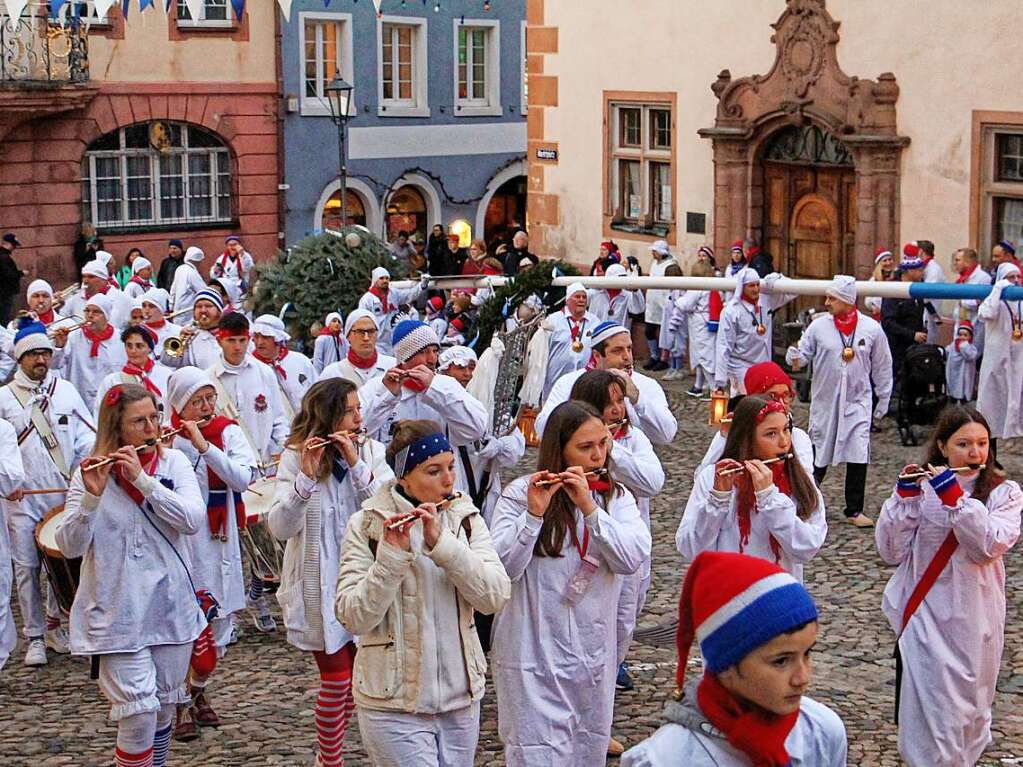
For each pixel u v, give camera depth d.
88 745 7.29
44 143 26.92
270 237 29.88
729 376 14.02
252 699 7.85
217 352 11.16
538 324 9.23
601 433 5.67
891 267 15.12
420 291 14.88
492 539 5.61
